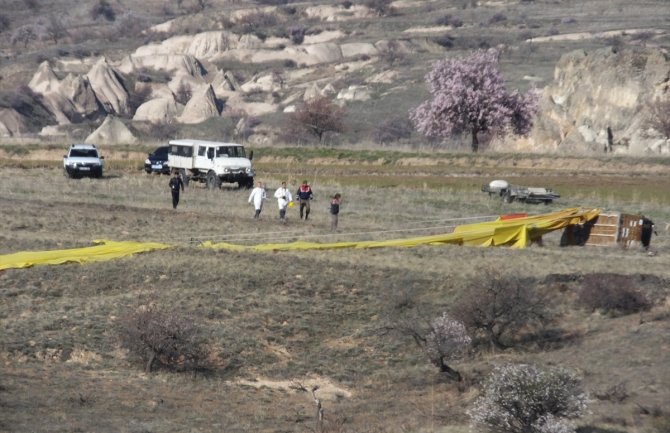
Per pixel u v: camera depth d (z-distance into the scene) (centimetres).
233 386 9725
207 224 16462
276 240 14975
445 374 9919
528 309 10994
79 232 15312
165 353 10125
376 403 9188
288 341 11031
